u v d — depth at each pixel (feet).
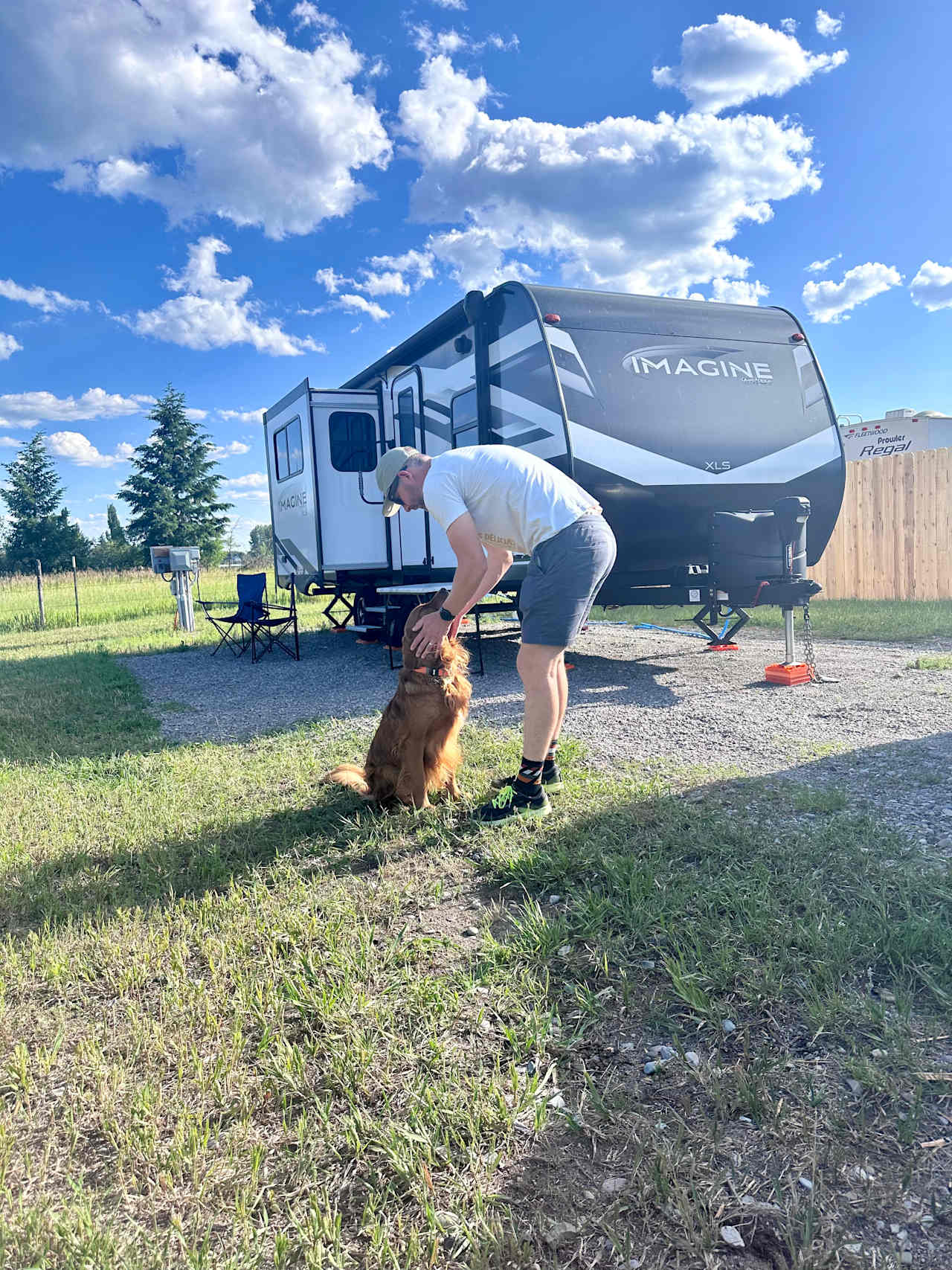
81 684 25.63
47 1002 7.22
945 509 32.01
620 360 20.01
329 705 21.02
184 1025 6.63
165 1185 5.00
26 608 61.62
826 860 8.71
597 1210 4.70
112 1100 5.78
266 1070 6.05
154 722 19.54
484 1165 5.05
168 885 9.43
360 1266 4.45
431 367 25.50
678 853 9.25
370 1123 5.39
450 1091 5.66
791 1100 5.41
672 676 21.15
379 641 32.76
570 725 16.35
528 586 10.48
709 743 14.26
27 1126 5.65
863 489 35.17
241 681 26.05
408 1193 4.91
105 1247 4.46
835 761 12.62
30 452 184.96
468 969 7.30
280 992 7.03
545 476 10.39
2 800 13.21
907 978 6.59
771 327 22.26
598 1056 6.04
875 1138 5.04
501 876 9.34
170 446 181.88
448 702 11.37
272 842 10.70
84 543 183.11
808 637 19.47
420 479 11.04
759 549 19.69
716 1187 4.77
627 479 19.60
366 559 30.91
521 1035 6.23
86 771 14.98
